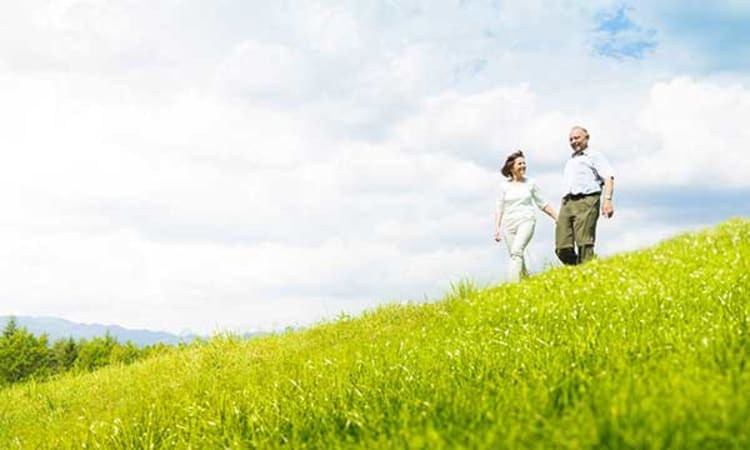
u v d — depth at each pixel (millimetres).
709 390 4164
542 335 7562
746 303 7266
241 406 7844
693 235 13812
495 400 5227
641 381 4672
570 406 4746
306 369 8891
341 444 5535
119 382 15586
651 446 3738
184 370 14609
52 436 9906
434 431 4551
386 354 8469
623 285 9922
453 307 13023
